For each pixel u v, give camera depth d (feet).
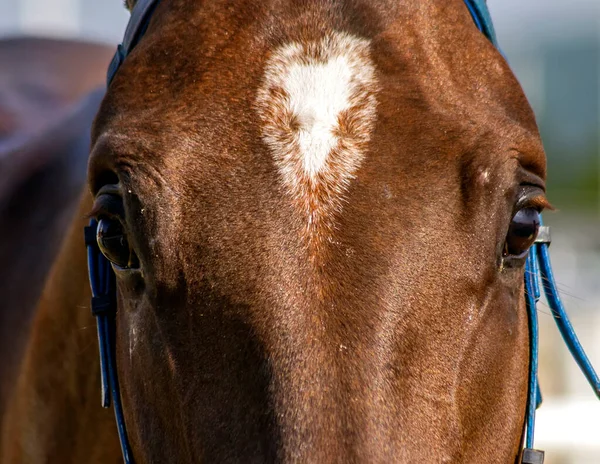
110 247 6.76
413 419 6.57
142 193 6.66
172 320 6.67
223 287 6.60
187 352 6.64
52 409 7.56
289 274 6.57
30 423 7.62
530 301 6.93
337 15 6.72
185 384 6.65
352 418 6.52
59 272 7.52
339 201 6.59
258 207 6.61
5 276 7.99
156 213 6.64
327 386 6.53
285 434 6.51
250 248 6.59
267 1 6.75
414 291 6.59
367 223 6.59
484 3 6.98
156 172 6.65
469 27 6.81
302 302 6.56
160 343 6.70
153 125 6.68
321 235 6.58
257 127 6.64
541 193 6.73
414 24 6.75
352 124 6.63
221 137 6.65
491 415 6.72
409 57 6.70
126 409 6.96
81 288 7.42
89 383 7.45
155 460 6.77
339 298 6.56
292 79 6.66
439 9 6.79
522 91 6.81
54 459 7.56
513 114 6.75
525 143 6.71
